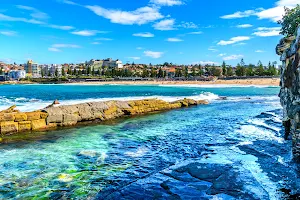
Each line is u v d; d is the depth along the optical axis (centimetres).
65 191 719
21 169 893
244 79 11250
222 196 651
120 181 793
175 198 652
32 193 706
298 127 823
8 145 1236
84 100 3550
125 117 2258
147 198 659
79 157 1039
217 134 1461
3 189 729
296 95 769
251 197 639
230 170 832
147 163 970
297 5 1817
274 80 10212
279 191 669
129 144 1264
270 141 1212
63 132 1573
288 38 1002
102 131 1609
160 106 2759
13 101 3372
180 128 1691
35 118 1661
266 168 841
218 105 3203
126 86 10262
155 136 1445
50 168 905
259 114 2278
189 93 5588
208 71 16538
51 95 5100
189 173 823
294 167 836
